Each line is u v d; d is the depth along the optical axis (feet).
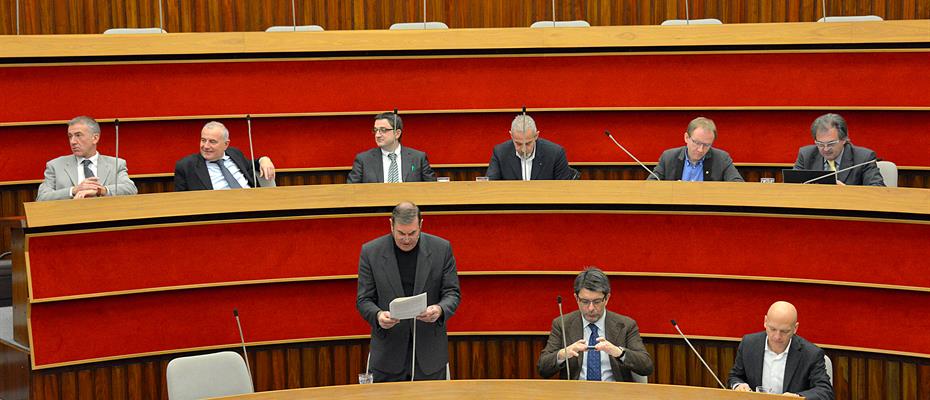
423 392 9.61
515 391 9.57
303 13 20.26
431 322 12.30
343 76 16.94
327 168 17.20
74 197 13.35
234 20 20.13
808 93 16.69
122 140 16.57
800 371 11.91
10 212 16.52
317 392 9.57
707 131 14.38
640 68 16.99
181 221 13.42
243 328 13.94
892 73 16.40
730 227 13.76
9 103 15.93
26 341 13.05
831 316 13.58
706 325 14.06
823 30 16.35
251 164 15.34
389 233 13.55
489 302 14.44
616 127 17.30
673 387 9.41
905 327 13.28
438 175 17.44
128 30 17.75
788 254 13.57
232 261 13.73
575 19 20.44
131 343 13.42
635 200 13.82
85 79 16.22
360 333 14.29
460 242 14.20
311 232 13.97
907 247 13.08
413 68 17.06
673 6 20.27
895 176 15.07
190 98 16.61
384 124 15.01
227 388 11.64
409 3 20.42
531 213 14.17
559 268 14.21
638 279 14.19
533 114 17.30
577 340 12.36
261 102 16.79
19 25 19.29
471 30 16.85
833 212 13.25
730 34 16.58
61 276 12.90
